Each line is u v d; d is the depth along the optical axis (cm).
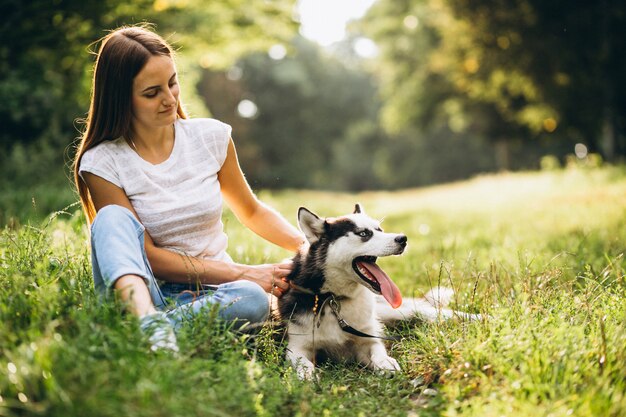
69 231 522
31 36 1186
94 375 240
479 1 2186
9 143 1395
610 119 2220
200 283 355
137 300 291
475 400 288
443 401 297
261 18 1595
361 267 419
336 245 410
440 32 3020
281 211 1466
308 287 413
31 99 1448
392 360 371
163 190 348
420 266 645
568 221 931
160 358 266
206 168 369
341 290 411
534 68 2231
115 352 262
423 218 1527
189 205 351
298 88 5266
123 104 337
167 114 341
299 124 5447
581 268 512
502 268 482
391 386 332
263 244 693
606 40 2095
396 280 615
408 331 422
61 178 1242
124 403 230
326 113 5575
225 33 1598
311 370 362
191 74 2053
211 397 254
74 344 259
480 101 3334
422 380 339
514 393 283
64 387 234
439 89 3638
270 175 5184
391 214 1808
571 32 2105
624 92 2202
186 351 281
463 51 2594
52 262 364
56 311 292
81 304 301
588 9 2069
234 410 259
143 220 344
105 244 306
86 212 368
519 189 1923
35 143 1388
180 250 356
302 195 2958
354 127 5828
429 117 3900
